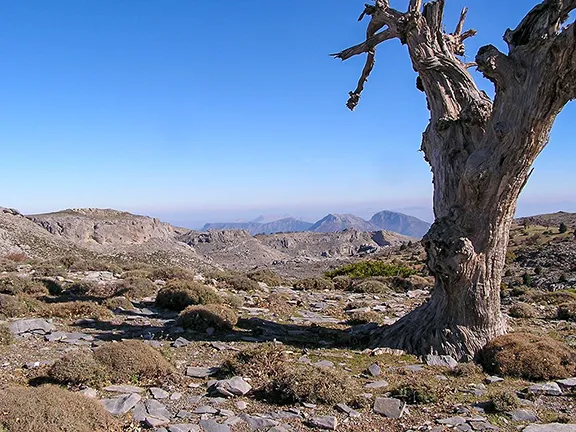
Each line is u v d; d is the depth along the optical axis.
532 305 20.09
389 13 13.52
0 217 74.06
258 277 26.56
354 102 16.27
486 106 11.30
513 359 10.12
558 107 9.54
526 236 80.06
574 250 50.94
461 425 7.37
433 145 12.38
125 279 21.22
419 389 8.57
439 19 12.55
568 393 8.84
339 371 9.45
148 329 13.48
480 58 10.12
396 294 23.47
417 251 91.81
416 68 12.84
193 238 172.75
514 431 7.18
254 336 13.19
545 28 9.46
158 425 7.01
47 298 17.59
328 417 7.48
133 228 125.12
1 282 17.89
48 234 80.56
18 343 11.24
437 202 12.06
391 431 7.22
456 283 11.28
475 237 11.04
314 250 191.25
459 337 11.26
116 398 7.84
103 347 9.50
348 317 16.98
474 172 10.47
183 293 16.84
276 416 7.58
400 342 11.92
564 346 10.88
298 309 18.36
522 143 9.91
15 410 6.17
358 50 14.73
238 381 8.72
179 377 9.27
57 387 7.79
